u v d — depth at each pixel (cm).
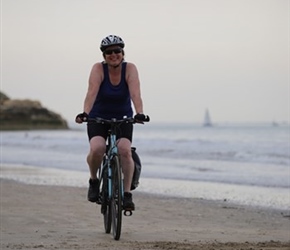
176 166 2869
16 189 1938
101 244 934
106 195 1038
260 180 2211
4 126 17512
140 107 955
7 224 1193
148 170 2664
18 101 18338
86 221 1243
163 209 1495
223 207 1546
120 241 977
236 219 1343
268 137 6481
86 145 4762
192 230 1155
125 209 974
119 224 976
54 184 2158
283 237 1068
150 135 9375
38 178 2411
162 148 3962
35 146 5066
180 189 1984
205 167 2789
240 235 1091
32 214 1348
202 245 920
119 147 978
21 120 17875
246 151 3481
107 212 1052
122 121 966
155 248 887
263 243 955
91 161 1010
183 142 4459
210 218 1352
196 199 1717
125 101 991
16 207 1479
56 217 1302
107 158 1016
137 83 969
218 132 10481
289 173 2430
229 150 3600
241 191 1914
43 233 1076
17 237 1025
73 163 3203
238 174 2438
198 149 3762
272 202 1650
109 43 959
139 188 2017
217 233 1116
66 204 1548
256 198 1738
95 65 978
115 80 975
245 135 7869
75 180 2320
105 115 992
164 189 1988
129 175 980
